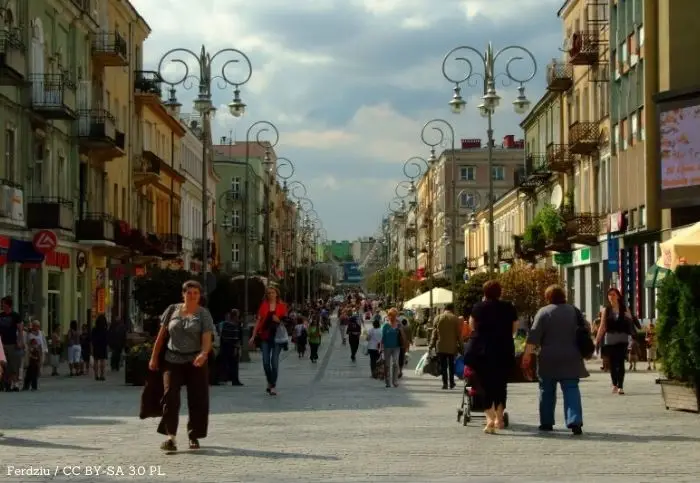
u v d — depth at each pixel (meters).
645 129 44.12
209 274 44.00
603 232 52.97
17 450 14.88
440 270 127.44
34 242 39.41
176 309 14.89
